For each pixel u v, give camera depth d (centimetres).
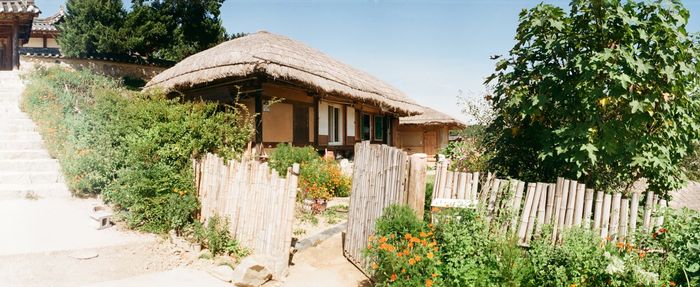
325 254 604
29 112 1121
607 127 492
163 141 702
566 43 510
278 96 1170
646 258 414
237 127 887
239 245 568
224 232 575
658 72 488
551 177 560
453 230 446
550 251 426
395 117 1962
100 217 611
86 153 796
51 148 912
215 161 636
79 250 525
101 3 2039
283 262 518
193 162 681
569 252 407
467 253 427
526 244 460
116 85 1636
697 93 543
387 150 551
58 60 1917
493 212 481
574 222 447
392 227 472
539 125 563
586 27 516
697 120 538
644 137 500
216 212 617
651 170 523
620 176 539
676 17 482
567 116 527
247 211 573
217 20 2428
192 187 660
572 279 396
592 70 475
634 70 473
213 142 762
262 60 1020
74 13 2088
